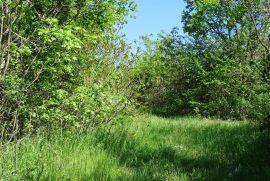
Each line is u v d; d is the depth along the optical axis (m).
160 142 9.71
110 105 10.14
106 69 11.21
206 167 7.48
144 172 6.66
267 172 6.66
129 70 12.06
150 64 23.95
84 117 9.34
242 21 23.89
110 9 11.71
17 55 7.91
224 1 24.62
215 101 21.94
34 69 8.85
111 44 11.66
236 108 20.44
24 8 8.18
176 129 12.12
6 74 8.05
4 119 7.45
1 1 7.44
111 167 6.73
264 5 23.08
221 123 14.35
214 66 24.28
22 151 6.14
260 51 22.00
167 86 25.36
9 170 5.30
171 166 7.29
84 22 11.34
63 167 6.03
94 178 6.05
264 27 22.61
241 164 7.55
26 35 8.94
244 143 9.34
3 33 7.84
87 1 10.53
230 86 20.95
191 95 23.97
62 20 10.29
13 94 7.36
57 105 9.40
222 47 24.31
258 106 16.50
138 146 8.87
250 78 20.05
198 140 10.34
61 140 7.55
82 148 7.58
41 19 8.57
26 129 7.57
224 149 9.12
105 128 10.05
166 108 24.86
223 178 6.46
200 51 25.47
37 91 8.82
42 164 5.71
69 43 8.19
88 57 10.62
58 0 9.80
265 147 8.58
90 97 9.31
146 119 13.66
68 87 9.83
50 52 8.65
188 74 25.08
